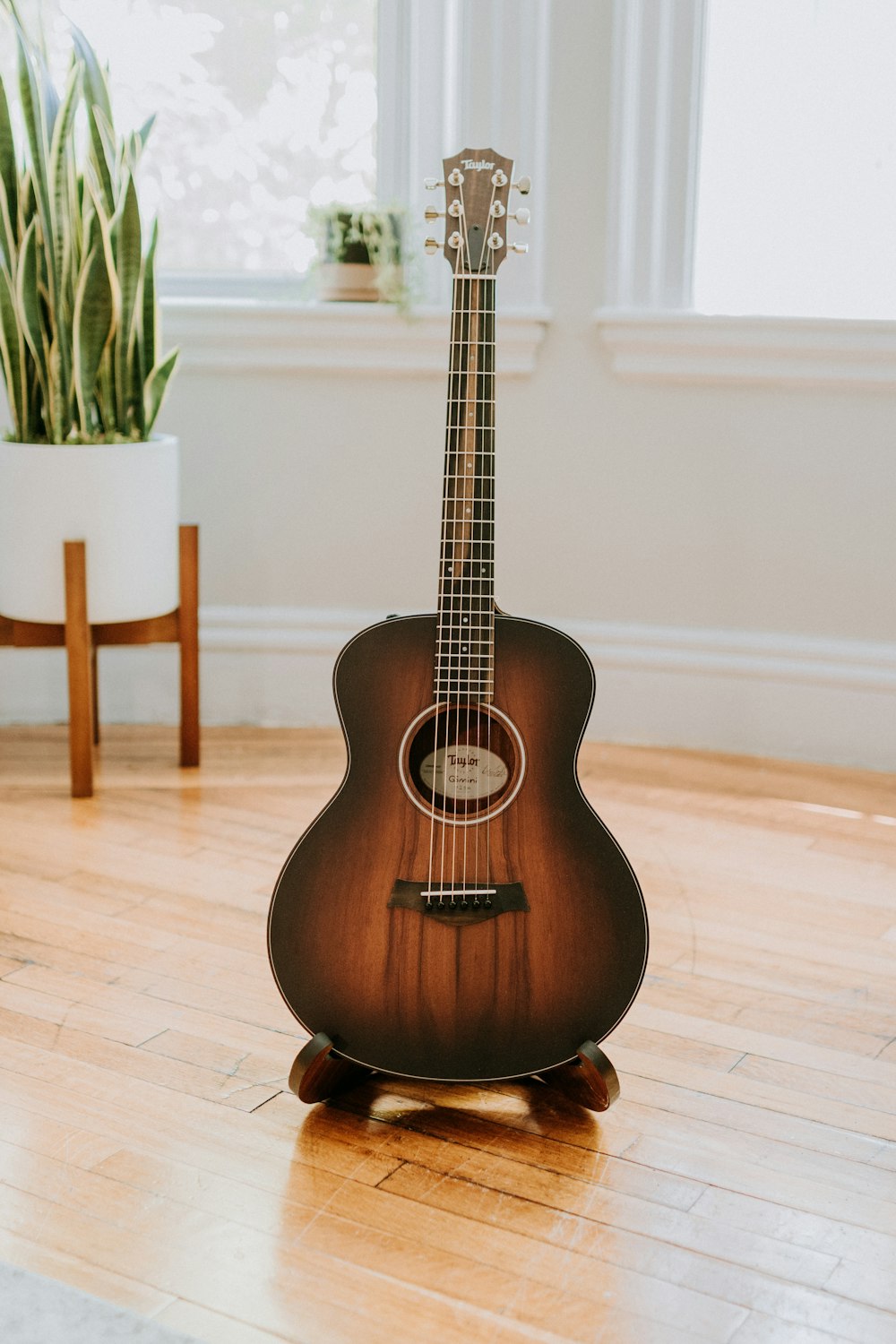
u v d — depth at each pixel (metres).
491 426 1.45
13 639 2.52
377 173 2.90
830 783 2.67
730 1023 1.75
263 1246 1.30
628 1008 1.50
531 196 2.72
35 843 2.29
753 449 2.75
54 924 1.99
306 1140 1.48
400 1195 1.38
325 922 1.49
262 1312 1.21
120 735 2.92
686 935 1.99
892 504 2.70
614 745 2.90
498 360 2.79
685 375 2.72
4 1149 1.44
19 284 2.36
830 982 1.86
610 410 2.81
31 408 2.47
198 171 2.96
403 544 2.96
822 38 2.69
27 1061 1.62
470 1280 1.26
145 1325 1.18
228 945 1.93
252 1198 1.37
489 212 1.45
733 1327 1.21
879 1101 1.58
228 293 3.01
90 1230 1.31
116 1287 1.23
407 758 1.48
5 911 2.03
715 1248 1.32
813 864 2.26
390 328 2.79
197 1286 1.24
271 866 2.21
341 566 2.98
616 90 2.63
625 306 2.73
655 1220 1.35
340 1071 1.54
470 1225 1.34
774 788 2.63
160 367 2.51
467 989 1.49
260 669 2.99
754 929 2.01
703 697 2.85
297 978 1.50
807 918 2.05
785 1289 1.26
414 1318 1.21
